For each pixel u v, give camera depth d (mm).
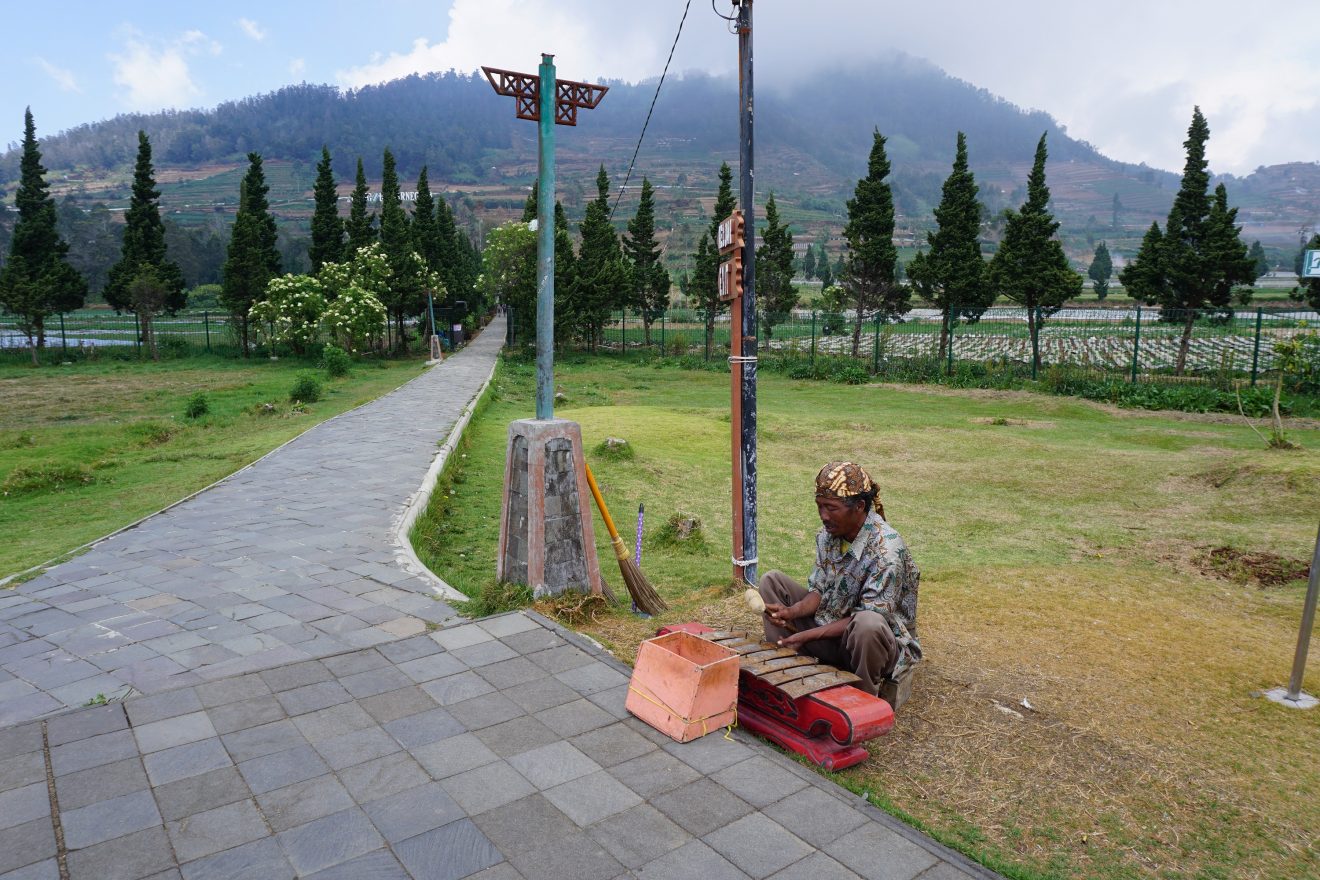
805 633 3633
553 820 2744
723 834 2682
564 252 38188
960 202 28656
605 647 4379
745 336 5270
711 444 13727
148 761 3090
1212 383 20047
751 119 5027
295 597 5371
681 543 7551
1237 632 4922
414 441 12867
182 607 5160
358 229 39719
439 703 3641
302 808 2789
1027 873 2584
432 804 2830
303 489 9148
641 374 31359
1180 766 3275
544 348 5160
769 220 37812
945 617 5039
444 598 5359
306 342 35156
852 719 3055
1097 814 2939
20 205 34500
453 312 47594
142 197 36719
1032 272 25719
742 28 4980
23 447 13859
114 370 31438
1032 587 5785
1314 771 3258
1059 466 11688
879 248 29969
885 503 9664
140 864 2469
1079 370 22750
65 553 6605
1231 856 2721
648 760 3164
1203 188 23125
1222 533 7723
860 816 2811
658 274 41750
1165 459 11922
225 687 3771
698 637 3742
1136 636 4762
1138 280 24141
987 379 23609
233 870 2449
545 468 4996
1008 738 3467
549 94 5020
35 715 3625
